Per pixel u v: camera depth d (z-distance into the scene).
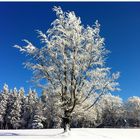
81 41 30.06
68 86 29.72
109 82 29.91
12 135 31.61
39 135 30.81
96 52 29.80
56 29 30.16
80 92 29.64
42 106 31.17
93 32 30.12
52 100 30.14
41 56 30.14
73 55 29.45
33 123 94.25
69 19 30.02
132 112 118.94
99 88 29.80
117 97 30.64
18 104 110.81
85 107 30.95
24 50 30.14
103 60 29.91
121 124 105.62
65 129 30.33
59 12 30.41
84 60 29.64
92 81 29.58
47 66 30.05
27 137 27.11
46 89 30.20
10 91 115.06
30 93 110.88
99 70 29.55
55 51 29.95
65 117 30.47
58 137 27.67
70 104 29.95
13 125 109.31
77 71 29.39
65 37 30.05
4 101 113.31
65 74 29.72
